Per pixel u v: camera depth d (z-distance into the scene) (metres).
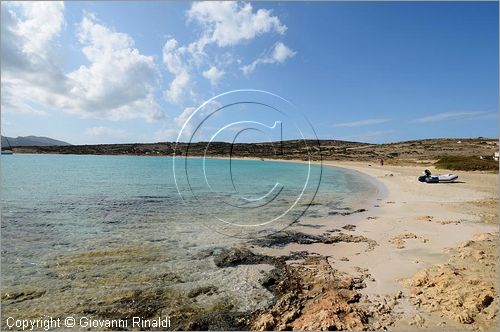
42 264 8.81
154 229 12.70
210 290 7.20
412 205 17.59
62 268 8.51
